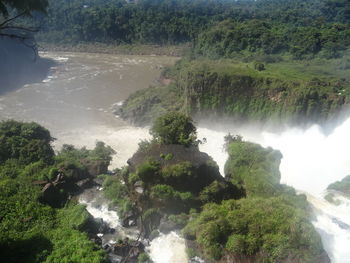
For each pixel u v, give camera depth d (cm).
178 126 3750
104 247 2923
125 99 7950
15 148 3931
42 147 4028
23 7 2217
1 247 2661
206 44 10556
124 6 16075
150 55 13325
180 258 2802
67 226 3033
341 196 3756
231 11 14588
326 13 14538
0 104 7269
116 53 13538
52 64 10844
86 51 13562
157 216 3158
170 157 3419
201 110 6662
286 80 6338
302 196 3394
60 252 2625
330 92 5962
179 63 9550
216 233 2698
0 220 2958
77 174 3812
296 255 2533
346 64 8212
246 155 3869
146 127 6506
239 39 10081
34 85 8700
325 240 3005
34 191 3403
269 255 2580
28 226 2961
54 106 7356
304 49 9412
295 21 12962
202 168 3338
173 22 14025
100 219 3231
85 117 6894
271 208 2911
